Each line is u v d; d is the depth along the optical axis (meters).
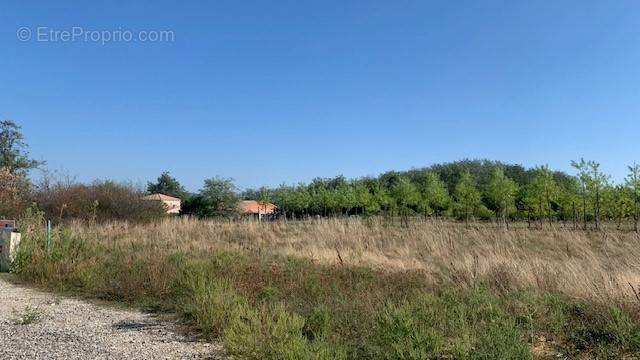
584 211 31.17
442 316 6.32
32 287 10.49
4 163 38.25
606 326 6.04
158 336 6.57
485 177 82.69
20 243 12.42
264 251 14.80
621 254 11.80
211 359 5.54
